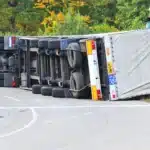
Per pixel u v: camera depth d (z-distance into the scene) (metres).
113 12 75.50
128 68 31.58
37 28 75.69
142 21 68.19
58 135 19.56
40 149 16.97
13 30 75.19
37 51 38.94
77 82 33.22
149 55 31.83
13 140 19.00
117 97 31.38
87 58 32.56
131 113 24.88
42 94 36.91
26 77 41.69
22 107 29.73
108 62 31.42
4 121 24.45
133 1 69.88
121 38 31.58
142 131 19.58
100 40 31.80
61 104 30.41
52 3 73.62
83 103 30.45
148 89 31.86
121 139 18.14
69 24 63.50
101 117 23.95
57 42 35.28
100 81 32.19
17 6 76.44
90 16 74.94
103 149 16.55
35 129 21.44
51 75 36.78
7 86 44.75
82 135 19.31
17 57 43.66
